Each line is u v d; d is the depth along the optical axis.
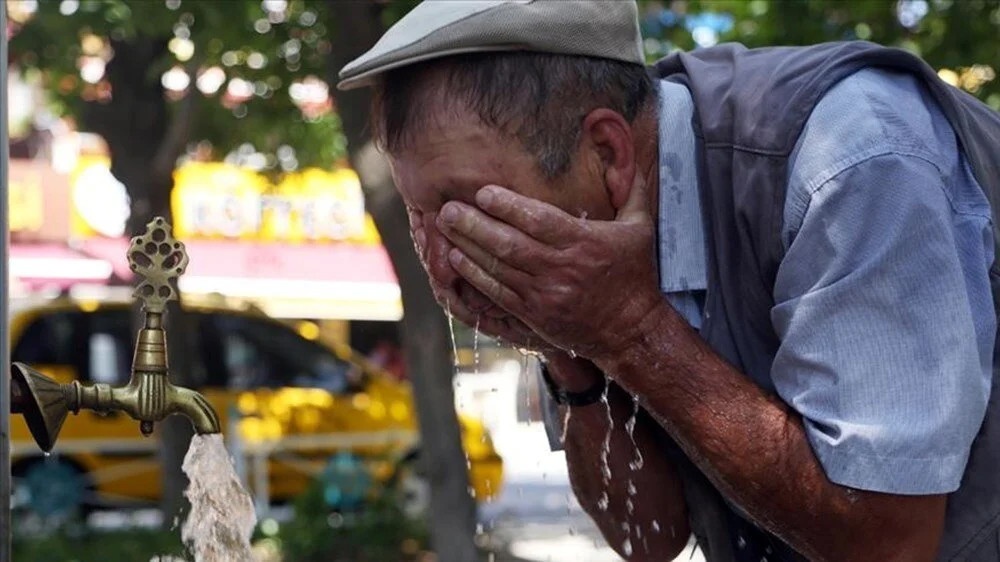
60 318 9.20
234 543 1.58
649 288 1.64
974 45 5.71
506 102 1.64
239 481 1.59
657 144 1.79
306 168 8.76
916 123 1.66
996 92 5.85
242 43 6.27
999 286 1.68
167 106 8.03
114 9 6.23
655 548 2.07
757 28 6.13
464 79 1.64
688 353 1.64
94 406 1.52
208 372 9.20
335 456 8.91
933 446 1.55
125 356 9.30
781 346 1.67
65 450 8.82
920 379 1.57
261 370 9.40
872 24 5.86
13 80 14.35
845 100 1.67
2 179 1.46
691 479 2.00
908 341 1.58
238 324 9.43
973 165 1.69
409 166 1.69
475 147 1.64
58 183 15.94
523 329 1.74
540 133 1.65
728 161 1.77
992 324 1.66
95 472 8.89
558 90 1.66
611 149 1.70
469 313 1.71
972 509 1.69
